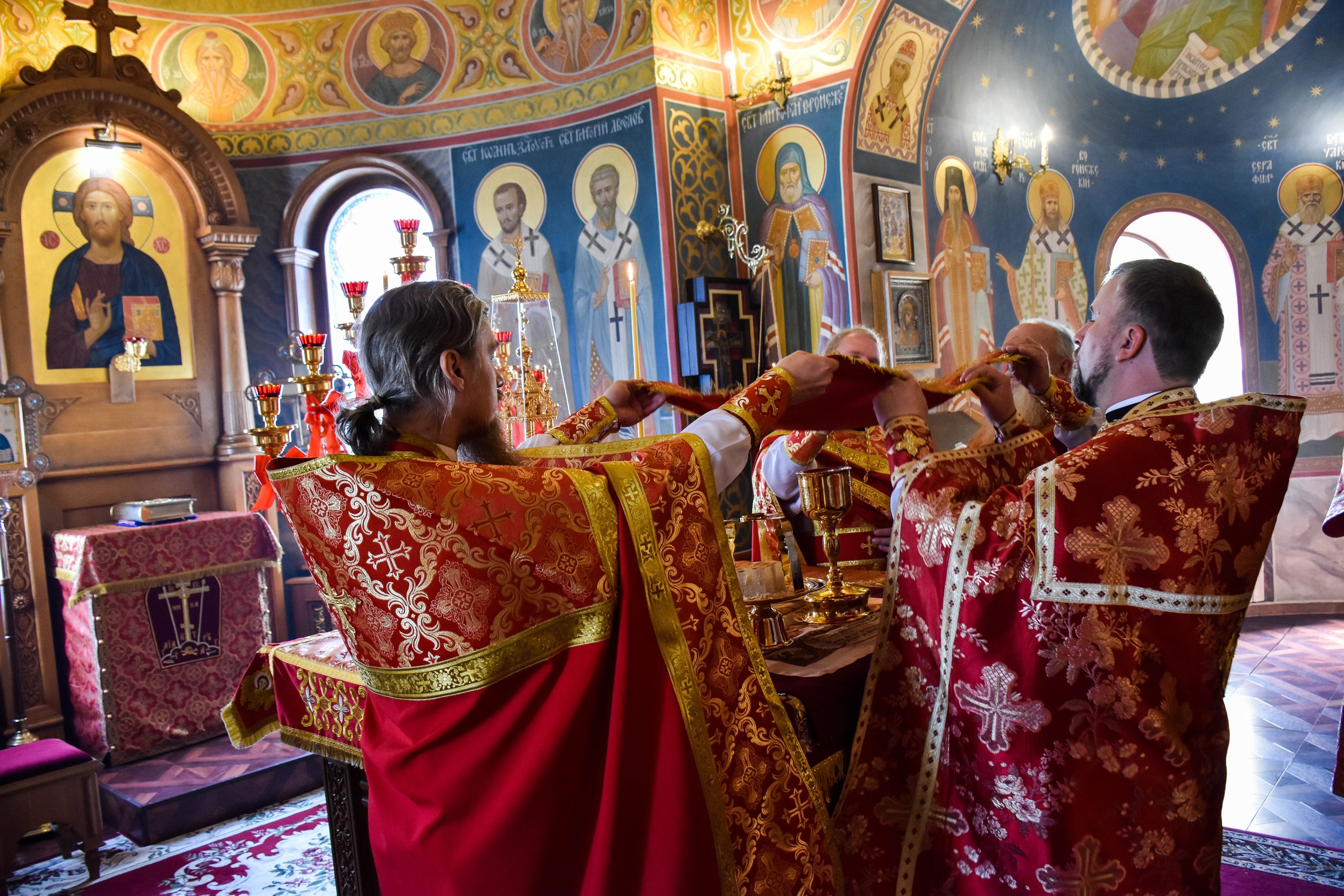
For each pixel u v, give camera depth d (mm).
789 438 2256
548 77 5727
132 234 5621
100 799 3977
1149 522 1431
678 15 5391
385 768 1374
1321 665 5832
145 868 3797
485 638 1290
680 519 1406
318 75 6184
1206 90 7285
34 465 4965
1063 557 1424
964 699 1516
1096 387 1721
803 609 2062
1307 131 7195
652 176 5344
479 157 5992
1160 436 1481
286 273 6270
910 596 1603
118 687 4727
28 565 4969
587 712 1318
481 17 5891
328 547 1365
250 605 5246
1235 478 1460
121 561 4785
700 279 5273
